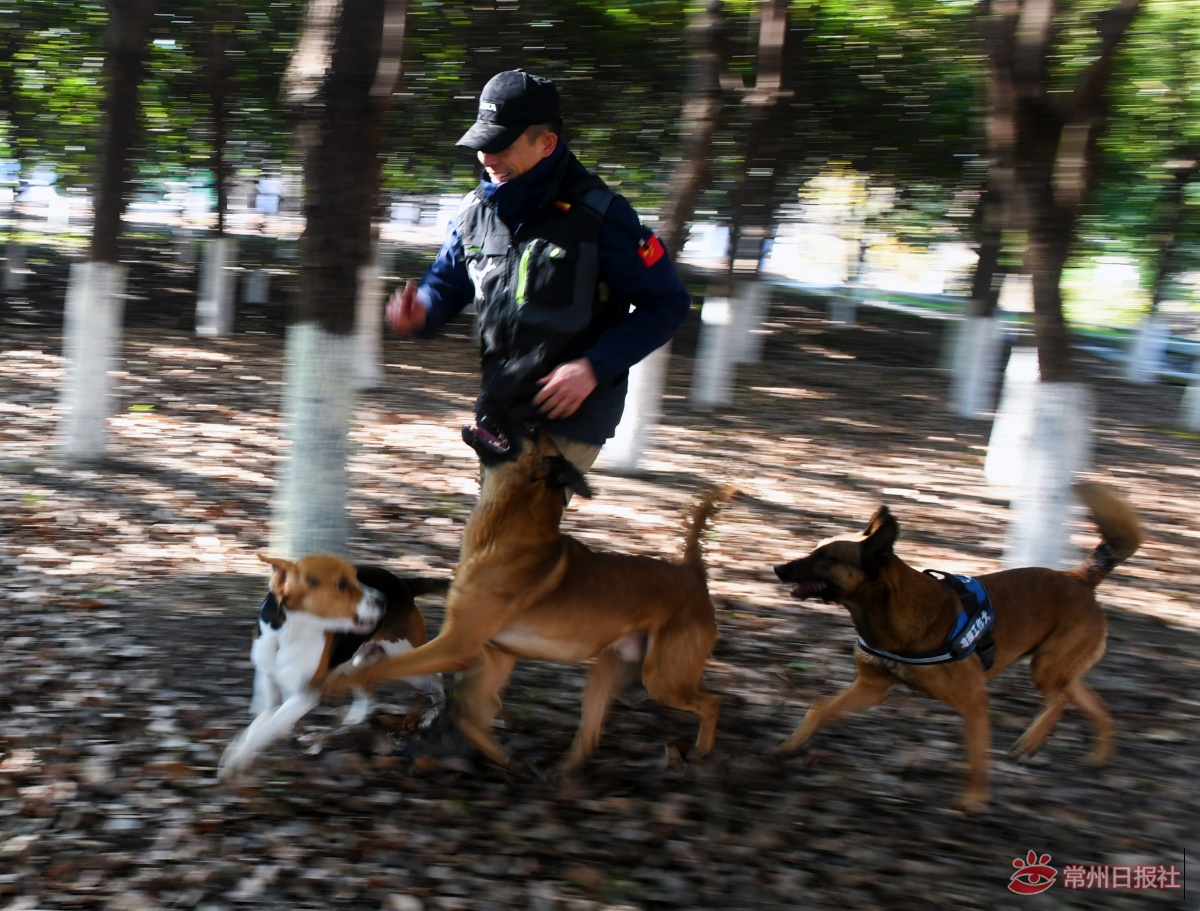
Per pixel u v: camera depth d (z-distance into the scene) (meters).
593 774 4.38
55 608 5.56
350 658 4.18
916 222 18.97
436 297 4.28
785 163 15.69
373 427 11.23
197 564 6.44
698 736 4.54
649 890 3.60
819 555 4.41
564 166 3.86
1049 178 7.12
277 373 14.10
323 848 3.68
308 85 5.23
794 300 30.28
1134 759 5.06
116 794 3.91
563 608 3.98
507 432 3.89
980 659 4.44
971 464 12.31
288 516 5.65
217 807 3.88
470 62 13.91
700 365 14.88
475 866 3.65
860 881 3.77
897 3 13.78
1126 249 17.55
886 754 4.85
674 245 9.91
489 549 3.88
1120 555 5.07
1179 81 13.54
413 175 16.55
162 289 20.88
